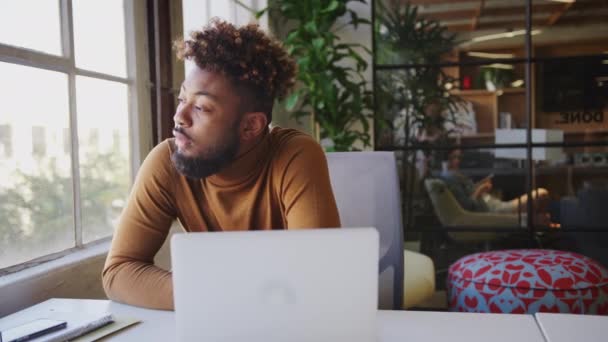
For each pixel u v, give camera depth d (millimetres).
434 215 3305
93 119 1697
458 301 1982
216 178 1206
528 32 3176
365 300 727
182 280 726
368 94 3295
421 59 3305
